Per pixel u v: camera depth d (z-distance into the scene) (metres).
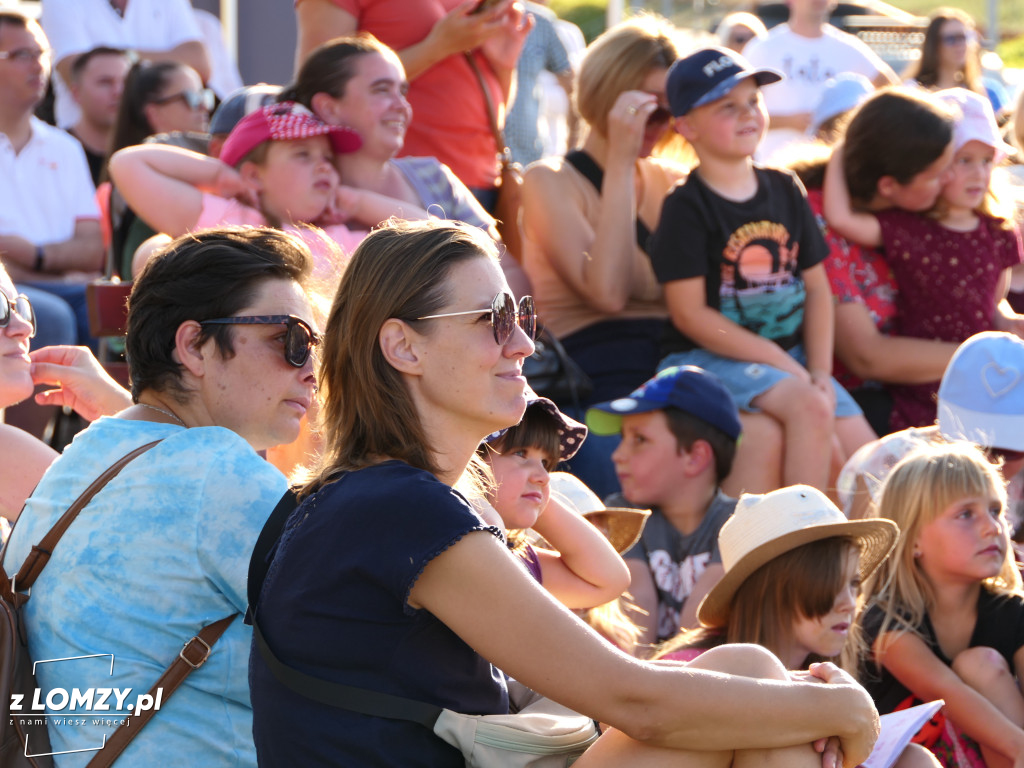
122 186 16.45
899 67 36.97
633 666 7.29
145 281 9.33
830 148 19.88
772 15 41.44
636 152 17.77
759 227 17.05
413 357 7.59
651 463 14.85
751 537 11.72
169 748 8.37
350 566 7.19
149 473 8.71
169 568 8.52
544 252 18.61
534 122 27.88
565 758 8.12
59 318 19.23
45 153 22.59
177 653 8.53
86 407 11.73
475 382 7.59
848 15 39.34
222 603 8.59
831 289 18.67
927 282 18.62
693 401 14.84
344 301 7.81
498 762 7.50
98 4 27.05
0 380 10.67
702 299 17.03
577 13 67.19
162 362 9.22
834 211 18.83
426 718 7.33
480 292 7.60
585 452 17.02
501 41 19.62
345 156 16.81
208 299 9.12
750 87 16.81
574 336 18.36
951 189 18.73
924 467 12.68
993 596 12.96
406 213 16.56
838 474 17.30
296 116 15.84
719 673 7.61
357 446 7.85
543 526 11.21
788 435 16.45
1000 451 16.09
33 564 8.79
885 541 11.83
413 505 7.16
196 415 9.31
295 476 8.73
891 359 18.47
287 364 9.27
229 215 16.05
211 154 18.50
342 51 16.70
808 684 7.85
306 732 7.34
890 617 12.66
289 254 9.49
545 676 7.15
